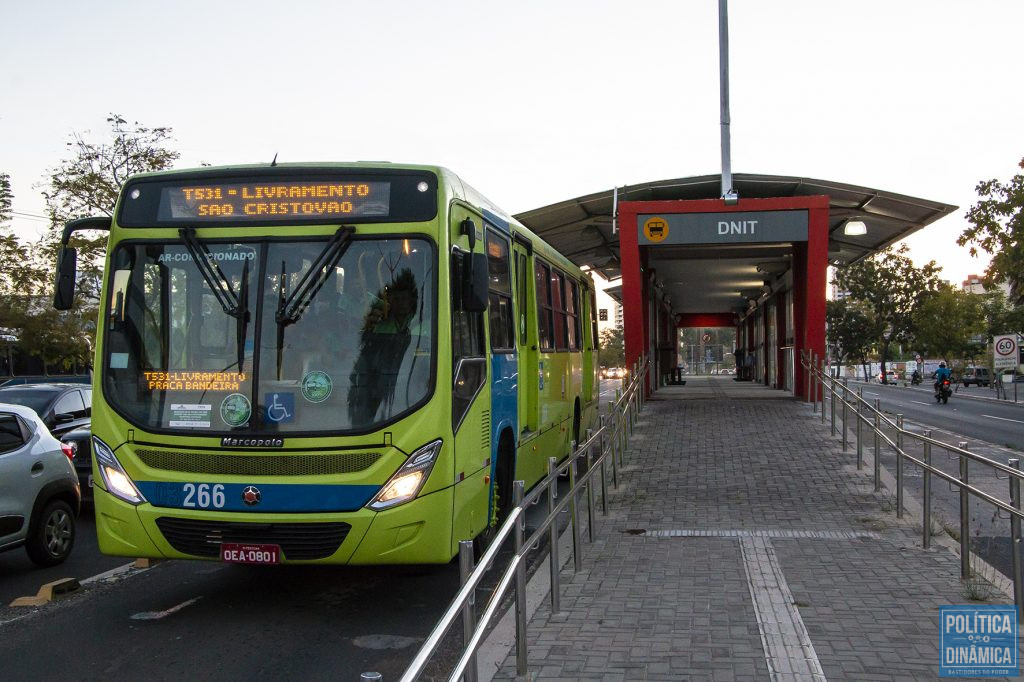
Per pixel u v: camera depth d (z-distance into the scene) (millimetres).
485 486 7590
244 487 6355
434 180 6855
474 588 4129
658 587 7117
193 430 6508
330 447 6348
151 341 6738
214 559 6441
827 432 16188
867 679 5062
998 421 29828
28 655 5980
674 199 20219
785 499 10945
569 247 23641
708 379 46250
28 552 8695
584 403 14844
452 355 6680
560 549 8859
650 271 23891
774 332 29766
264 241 6766
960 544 7867
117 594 7645
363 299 6645
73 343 34375
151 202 6949
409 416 6422
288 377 6508
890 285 69312
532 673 5250
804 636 5836
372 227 6754
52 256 29672
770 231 18656
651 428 16906
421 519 6340
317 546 6312
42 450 8836
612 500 11070
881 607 6480
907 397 53000
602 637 5898
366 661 5820
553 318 11828
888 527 9367
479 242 7824
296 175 6836
